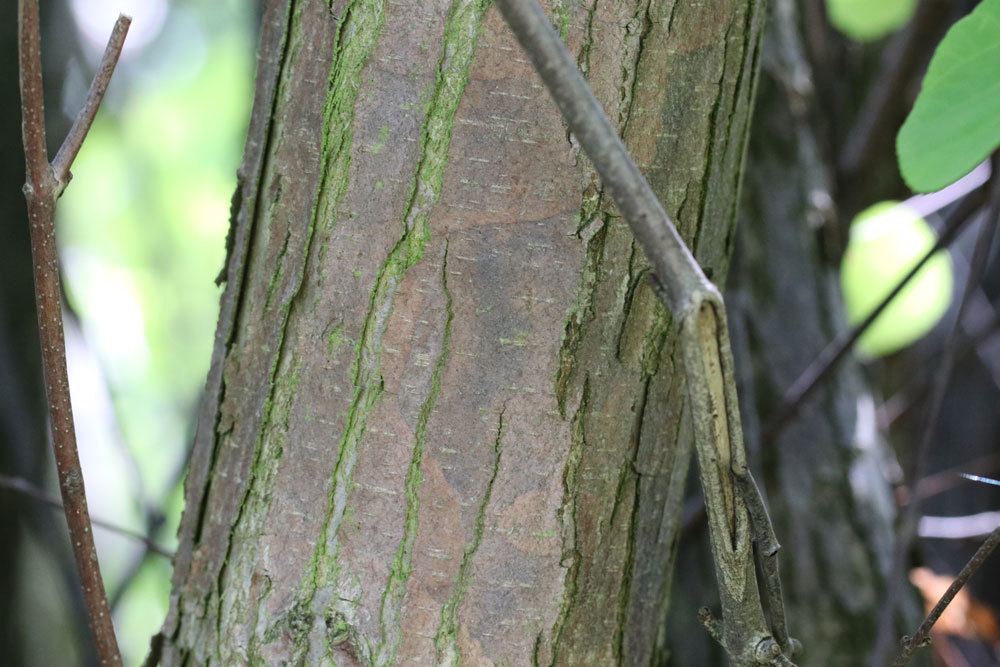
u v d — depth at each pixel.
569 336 1.27
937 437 2.67
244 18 3.06
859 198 2.14
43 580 1.90
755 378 1.63
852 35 2.20
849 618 1.56
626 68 1.26
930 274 1.90
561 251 1.26
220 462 1.31
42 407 1.83
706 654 1.56
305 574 1.28
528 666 1.28
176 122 3.86
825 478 1.60
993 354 2.57
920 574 1.71
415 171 1.26
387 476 1.27
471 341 1.27
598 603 1.29
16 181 1.81
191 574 1.31
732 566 1.21
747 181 1.74
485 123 1.26
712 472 1.19
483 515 1.27
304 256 1.28
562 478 1.28
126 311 3.36
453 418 1.27
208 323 3.60
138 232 3.70
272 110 1.29
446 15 1.26
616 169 1.16
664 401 1.29
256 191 1.30
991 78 1.24
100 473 2.37
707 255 1.30
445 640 1.27
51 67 1.94
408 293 1.27
